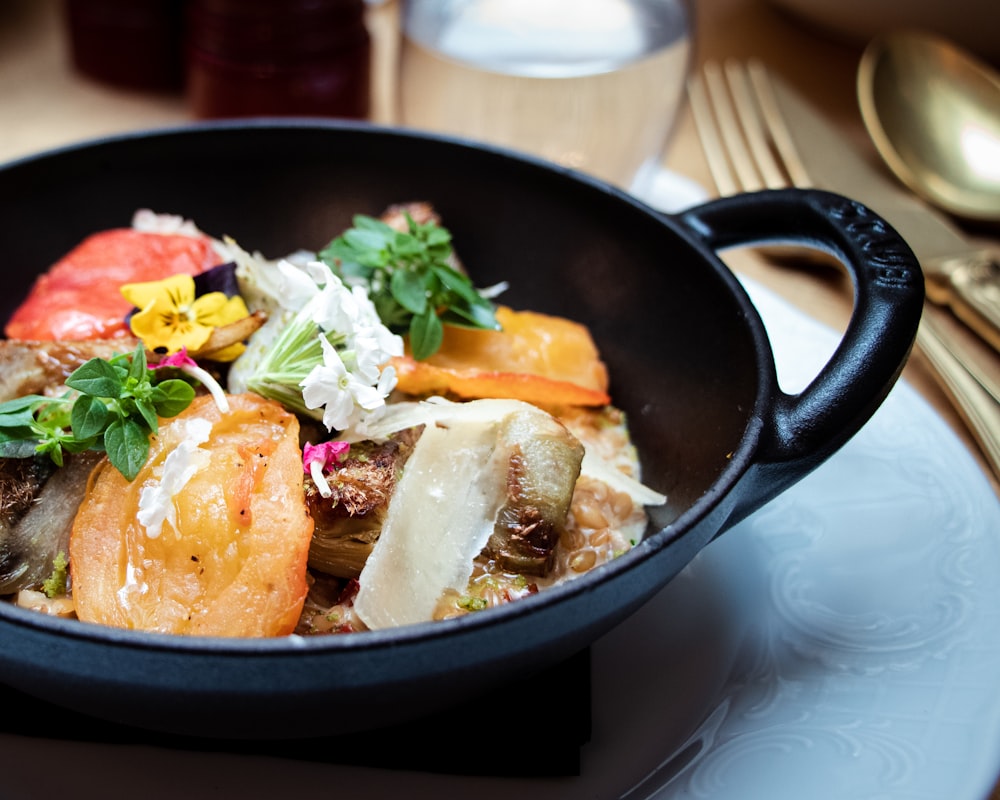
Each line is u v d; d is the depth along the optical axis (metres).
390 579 0.32
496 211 0.39
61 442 0.32
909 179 0.47
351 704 0.30
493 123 0.45
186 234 0.38
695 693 0.34
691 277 0.35
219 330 0.34
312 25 0.47
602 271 0.38
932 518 0.36
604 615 0.30
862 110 0.48
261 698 0.28
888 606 0.35
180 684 0.28
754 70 0.50
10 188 0.37
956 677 0.33
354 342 0.33
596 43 0.44
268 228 0.40
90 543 0.31
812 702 0.33
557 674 0.33
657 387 0.37
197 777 0.32
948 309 0.43
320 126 0.39
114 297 0.36
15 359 0.33
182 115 0.51
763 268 0.45
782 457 0.31
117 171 0.38
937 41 0.50
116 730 0.32
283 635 0.31
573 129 0.45
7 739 0.32
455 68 0.44
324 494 0.32
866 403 0.32
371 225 0.36
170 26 0.50
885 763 0.32
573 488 0.34
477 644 0.28
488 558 0.33
